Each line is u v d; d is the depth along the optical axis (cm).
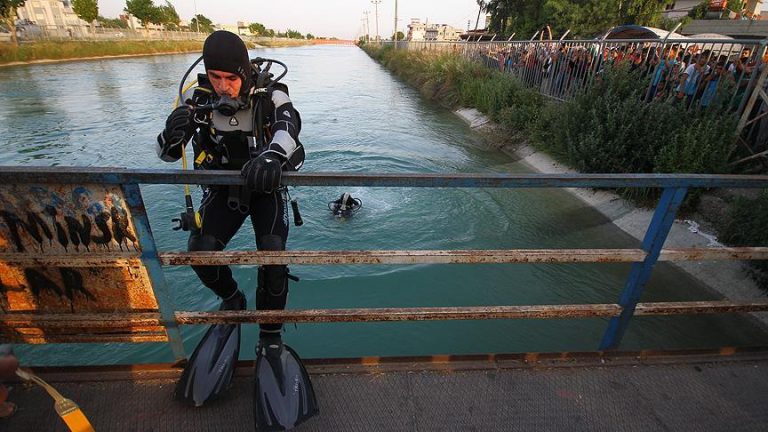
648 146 731
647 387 216
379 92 2480
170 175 154
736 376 225
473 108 1652
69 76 2591
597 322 463
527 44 1457
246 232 654
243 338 436
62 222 164
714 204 617
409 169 1042
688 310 221
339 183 163
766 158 655
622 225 693
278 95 189
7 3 3375
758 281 484
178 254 173
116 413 188
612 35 1452
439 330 445
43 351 402
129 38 5622
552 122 1016
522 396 207
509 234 678
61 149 1091
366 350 420
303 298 496
